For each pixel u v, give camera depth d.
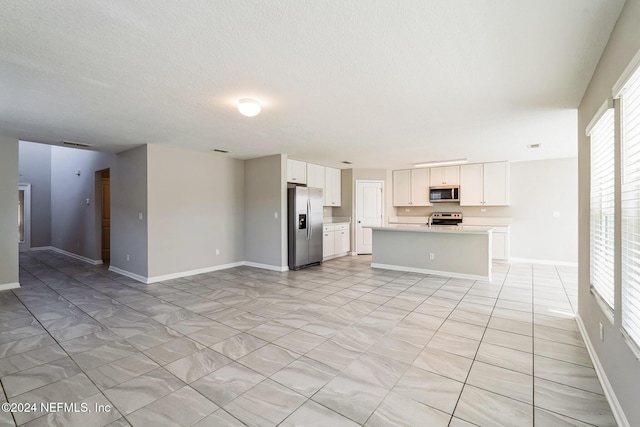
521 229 6.65
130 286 4.66
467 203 6.98
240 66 2.21
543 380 2.11
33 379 2.15
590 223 2.47
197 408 1.83
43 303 3.84
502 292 4.30
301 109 3.15
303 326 3.08
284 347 2.62
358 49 1.98
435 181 7.39
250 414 1.78
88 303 3.84
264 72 2.31
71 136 4.35
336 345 2.66
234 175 6.21
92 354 2.51
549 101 2.90
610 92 1.85
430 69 2.26
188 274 5.39
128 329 3.02
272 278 5.18
